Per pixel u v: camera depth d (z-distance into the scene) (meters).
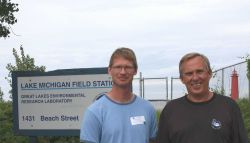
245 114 10.03
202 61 4.75
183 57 4.84
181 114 4.73
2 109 10.52
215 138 4.61
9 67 13.85
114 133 4.70
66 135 8.38
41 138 9.40
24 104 8.58
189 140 4.65
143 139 4.79
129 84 4.81
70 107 8.36
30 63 14.12
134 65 4.82
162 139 4.83
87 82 8.24
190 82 4.74
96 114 4.74
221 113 4.66
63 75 8.37
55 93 8.42
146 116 4.86
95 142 4.71
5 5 11.37
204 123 4.64
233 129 4.69
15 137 9.87
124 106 4.80
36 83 8.52
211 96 4.77
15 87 8.61
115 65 4.79
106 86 8.16
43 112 8.49
